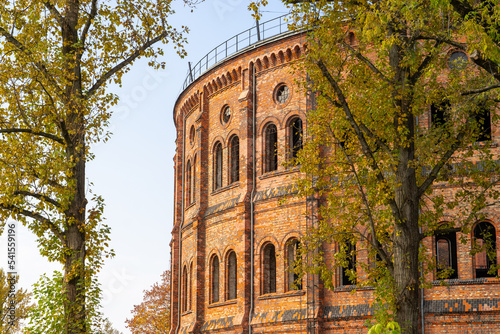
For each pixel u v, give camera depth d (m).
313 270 19.19
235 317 32.56
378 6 16.89
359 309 28.36
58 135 18.94
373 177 18.23
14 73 18.08
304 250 19.45
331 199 19.55
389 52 18.05
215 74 36.69
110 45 19.59
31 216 17.75
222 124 36.25
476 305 25.97
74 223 17.86
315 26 18.11
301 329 29.67
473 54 14.87
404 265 16.80
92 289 18.16
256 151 33.69
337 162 18.98
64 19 18.77
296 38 32.47
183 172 41.91
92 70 19.55
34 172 17.94
